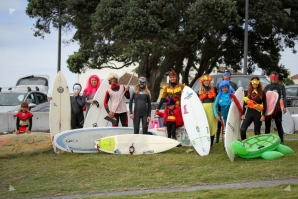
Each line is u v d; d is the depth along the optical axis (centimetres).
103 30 2577
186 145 1012
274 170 763
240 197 596
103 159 902
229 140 865
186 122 948
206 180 738
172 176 777
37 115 1399
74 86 1050
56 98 1044
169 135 989
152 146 951
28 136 994
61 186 756
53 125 1032
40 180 795
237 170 782
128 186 733
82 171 831
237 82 1366
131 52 2386
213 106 958
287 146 938
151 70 2905
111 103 1031
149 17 2438
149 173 804
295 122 1415
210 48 3028
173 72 980
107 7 2462
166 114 990
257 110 902
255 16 2719
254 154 858
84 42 2742
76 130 984
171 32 2592
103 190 718
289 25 2892
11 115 1380
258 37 3111
